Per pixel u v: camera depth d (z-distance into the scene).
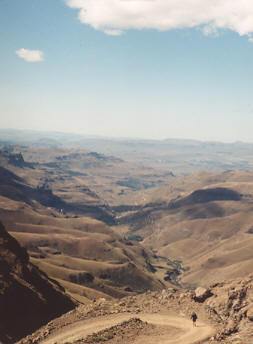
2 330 89.50
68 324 50.19
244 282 50.66
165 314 49.19
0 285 101.44
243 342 35.81
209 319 46.25
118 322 48.25
